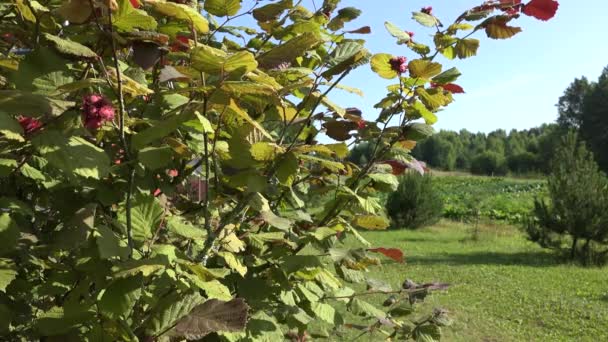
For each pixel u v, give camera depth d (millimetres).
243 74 1160
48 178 1461
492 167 64500
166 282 1247
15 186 1522
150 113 1481
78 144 1106
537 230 13000
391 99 2119
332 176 2078
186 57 1517
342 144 1495
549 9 1936
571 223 12047
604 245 12859
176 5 1189
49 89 1194
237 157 1461
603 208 11820
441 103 1939
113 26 1199
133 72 1426
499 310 7078
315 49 1984
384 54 1853
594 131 54750
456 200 29234
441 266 10703
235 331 1130
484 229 18969
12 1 1359
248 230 1832
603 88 54406
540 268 10867
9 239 1187
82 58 1259
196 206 1750
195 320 1166
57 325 1219
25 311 1438
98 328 1220
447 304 7238
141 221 1398
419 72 1886
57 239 1162
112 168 1164
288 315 1875
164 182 1568
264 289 1722
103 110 1147
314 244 1782
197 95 1353
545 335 6023
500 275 9789
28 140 1182
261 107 1587
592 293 8281
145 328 1239
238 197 1656
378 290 2336
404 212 19547
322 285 2014
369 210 1839
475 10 2123
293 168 1414
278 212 2057
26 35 1429
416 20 2133
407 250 13398
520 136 86438
